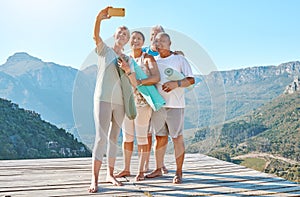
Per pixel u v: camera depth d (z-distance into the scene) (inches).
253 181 127.0
